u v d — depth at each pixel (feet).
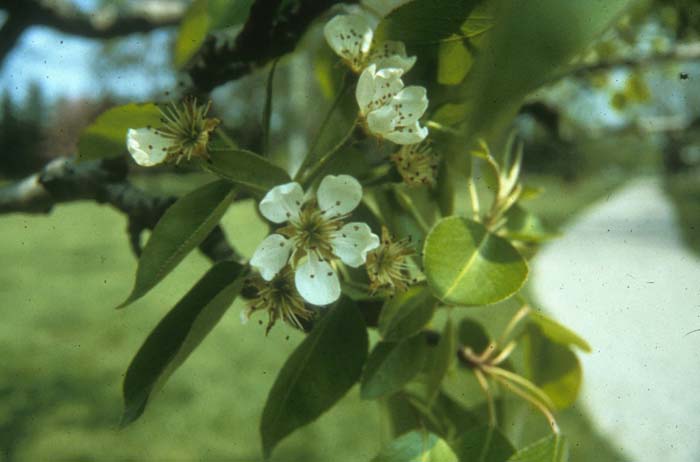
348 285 1.32
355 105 1.29
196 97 1.31
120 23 2.00
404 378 1.29
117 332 6.81
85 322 7.16
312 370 1.28
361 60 1.29
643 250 11.49
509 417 1.52
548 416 1.41
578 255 11.42
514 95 0.70
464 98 1.22
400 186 1.36
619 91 2.69
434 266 1.23
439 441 1.31
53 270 9.83
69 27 1.94
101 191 1.47
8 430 4.60
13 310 7.65
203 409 5.05
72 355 6.09
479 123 0.72
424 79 1.25
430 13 1.19
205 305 1.24
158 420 4.88
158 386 1.18
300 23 1.33
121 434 4.59
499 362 1.48
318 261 1.24
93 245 11.84
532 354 1.51
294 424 1.27
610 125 2.84
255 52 1.33
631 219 15.76
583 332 7.07
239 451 4.48
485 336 1.51
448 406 1.49
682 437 4.72
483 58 0.71
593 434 4.91
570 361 1.49
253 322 7.28
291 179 1.23
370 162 1.34
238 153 1.23
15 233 12.96
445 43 1.22
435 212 1.39
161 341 1.22
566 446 1.30
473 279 1.23
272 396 1.27
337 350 1.29
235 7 1.33
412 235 1.36
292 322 1.28
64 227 13.55
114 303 7.96
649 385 5.60
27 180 1.48
